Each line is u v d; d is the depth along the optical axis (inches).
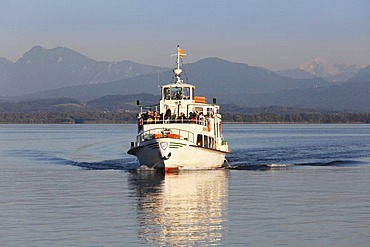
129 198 3452.3
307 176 4562.0
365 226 2684.5
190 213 2974.9
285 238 2484.0
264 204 3235.7
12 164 5802.2
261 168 5187.0
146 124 4837.6
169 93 5054.1
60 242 2429.9
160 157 4650.6
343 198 3452.3
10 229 2632.9
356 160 6171.3
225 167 5211.6
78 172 4923.7
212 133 5083.7
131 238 2484.0
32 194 3619.6
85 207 3147.1
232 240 2452.0
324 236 2517.2
